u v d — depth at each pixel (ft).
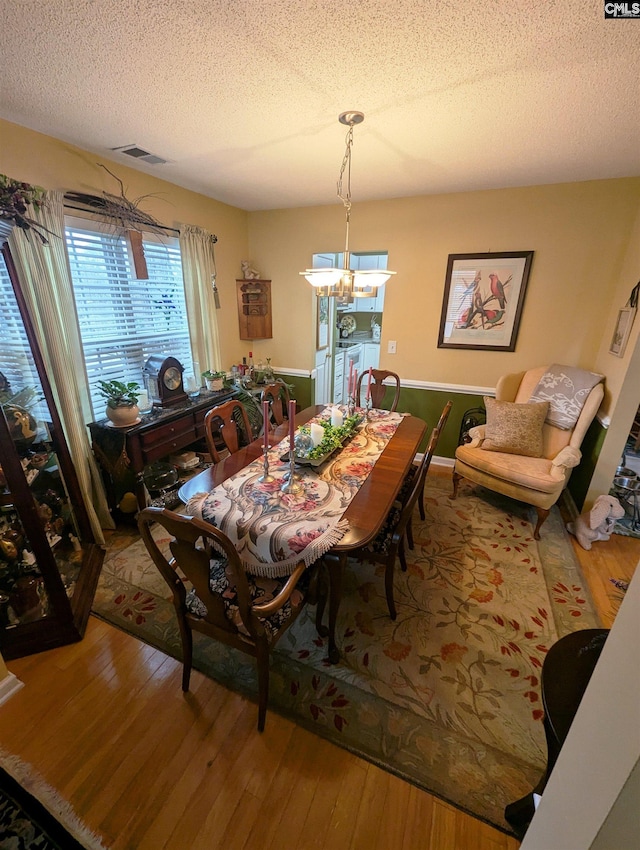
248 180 9.19
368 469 6.17
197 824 3.66
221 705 4.75
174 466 9.75
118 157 7.75
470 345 10.89
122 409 7.60
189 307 10.32
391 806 3.81
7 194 5.58
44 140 6.62
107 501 8.45
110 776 4.02
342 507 5.04
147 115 5.90
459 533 8.45
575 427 8.82
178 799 3.84
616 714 1.65
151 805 3.79
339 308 19.07
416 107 5.55
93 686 4.97
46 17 3.71
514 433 9.16
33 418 6.14
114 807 3.77
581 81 4.75
